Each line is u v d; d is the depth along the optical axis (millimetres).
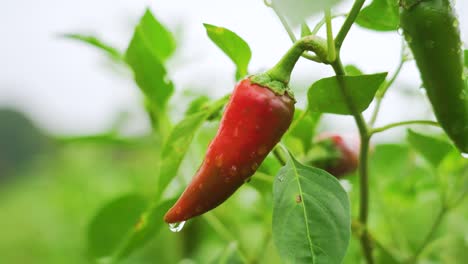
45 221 812
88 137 479
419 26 290
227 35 316
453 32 290
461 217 513
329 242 272
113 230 428
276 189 284
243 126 291
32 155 3354
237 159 291
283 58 294
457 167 407
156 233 386
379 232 500
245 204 503
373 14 331
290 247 272
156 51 422
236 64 327
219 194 295
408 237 500
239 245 433
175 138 327
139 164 670
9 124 3367
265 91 292
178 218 295
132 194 422
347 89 297
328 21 282
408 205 461
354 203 470
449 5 290
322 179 284
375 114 348
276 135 293
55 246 752
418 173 460
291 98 294
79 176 779
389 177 478
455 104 299
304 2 237
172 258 558
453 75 295
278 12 298
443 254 414
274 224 278
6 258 862
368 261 364
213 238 502
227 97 328
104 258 430
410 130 373
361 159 336
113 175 752
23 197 1026
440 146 373
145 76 378
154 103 389
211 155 293
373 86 294
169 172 331
